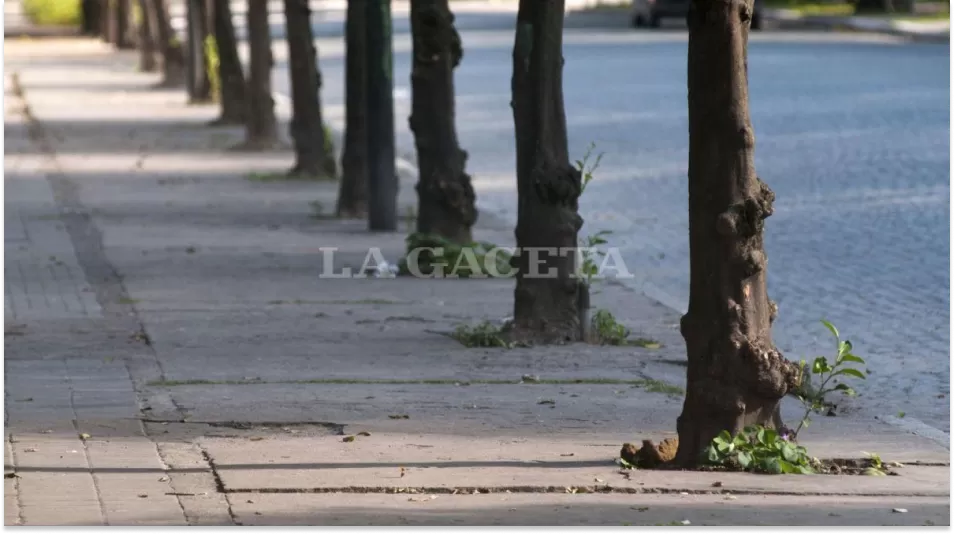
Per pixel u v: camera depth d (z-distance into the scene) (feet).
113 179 94.02
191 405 39.14
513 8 323.37
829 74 150.61
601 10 288.92
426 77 63.46
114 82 177.68
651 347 47.80
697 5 31.53
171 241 69.51
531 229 48.47
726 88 31.50
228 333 49.47
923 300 54.60
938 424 37.83
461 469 32.14
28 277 60.18
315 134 94.48
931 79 143.64
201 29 148.56
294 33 93.66
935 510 28.81
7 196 85.92
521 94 48.32
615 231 72.69
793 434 33.37
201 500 29.45
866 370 43.83
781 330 50.60
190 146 113.60
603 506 29.01
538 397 40.55
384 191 72.23
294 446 34.50
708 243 32.09
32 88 169.07
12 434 35.63
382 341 48.42
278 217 77.56
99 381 42.09
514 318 48.85
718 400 32.32
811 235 68.69
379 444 34.71
